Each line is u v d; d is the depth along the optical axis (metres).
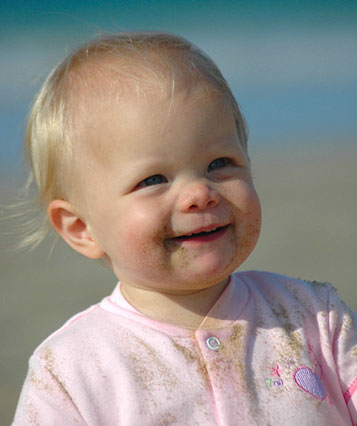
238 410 3.05
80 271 9.50
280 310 3.46
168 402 3.04
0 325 7.67
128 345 3.20
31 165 3.81
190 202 3.06
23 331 7.47
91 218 3.34
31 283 9.06
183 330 3.26
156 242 3.12
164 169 3.11
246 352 3.23
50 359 3.17
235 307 3.38
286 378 3.19
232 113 3.29
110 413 3.04
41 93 3.64
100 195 3.25
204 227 3.09
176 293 3.31
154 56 3.35
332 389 3.32
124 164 3.15
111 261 3.51
